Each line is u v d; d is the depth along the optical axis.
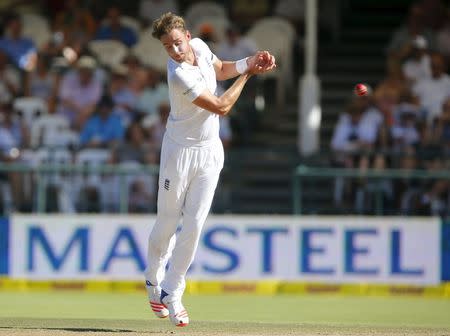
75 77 55.97
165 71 59.50
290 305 42.12
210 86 29.05
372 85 62.16
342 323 34.62
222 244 47.00
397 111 52.94
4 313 37.44
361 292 47.00
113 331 30.08
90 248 47.12
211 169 29.27
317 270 47.09
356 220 47.06
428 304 43.44
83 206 48.72
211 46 57.78
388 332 30.73
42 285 47.25
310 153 49.00
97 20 63.75
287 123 59.56
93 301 42.66
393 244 47.12
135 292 46.88
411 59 55.84
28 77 57.47
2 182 49.19
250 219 47.00
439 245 47.06
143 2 64.25
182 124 28.86
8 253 47.28
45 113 55.62
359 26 67.38
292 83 62.66
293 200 48.12
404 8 67.88
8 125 53.97
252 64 28.58
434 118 53.44
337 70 63.28
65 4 65.31
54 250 47.19
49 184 48.47
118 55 59.66
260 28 61.12
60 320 33.81
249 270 47.03
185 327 31.53
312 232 47.09
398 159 49.34
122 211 47.97
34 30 61.75
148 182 49.28
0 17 61.62
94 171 47.38
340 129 52.94
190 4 65.81
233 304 42.22
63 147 50.81
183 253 29.69
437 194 48.06
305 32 64.06
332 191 49.53
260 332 30.17
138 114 54.81
